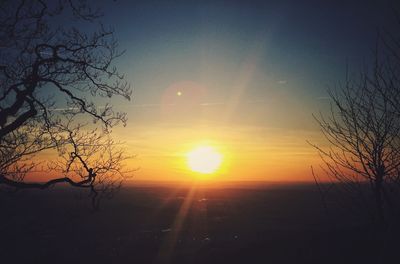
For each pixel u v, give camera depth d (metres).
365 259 10.37
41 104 12.73
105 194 14.18
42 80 12.34
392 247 8.80
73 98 13.34
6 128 11.87
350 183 7.94
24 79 12.13
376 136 7.66
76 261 19.62
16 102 11.87
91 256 20.53
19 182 12.55
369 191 7.79
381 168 7.60
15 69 12.27
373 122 7.74
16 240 20.64
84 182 13.66
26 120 12.45
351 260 11.09
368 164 7.73
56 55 12.45
